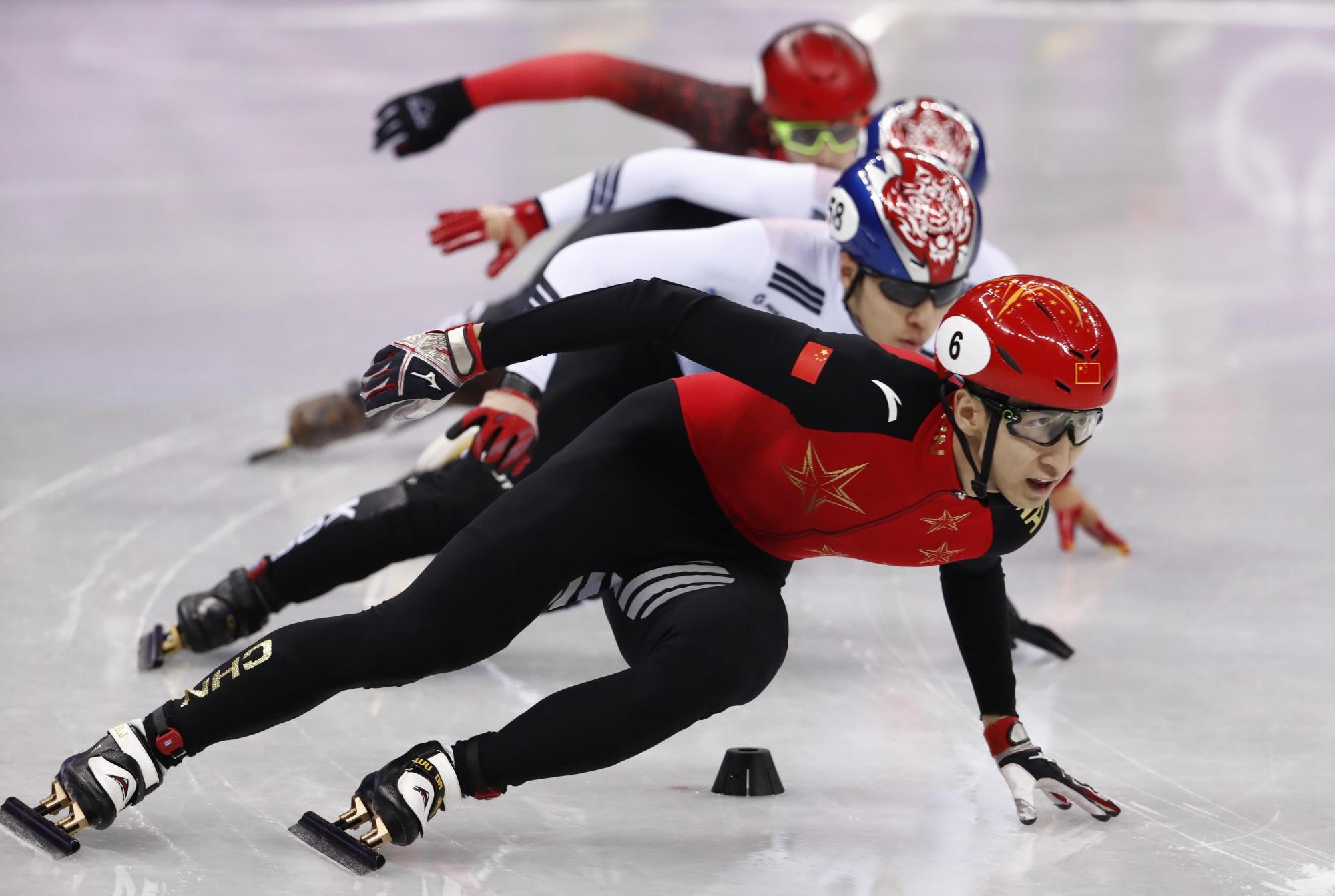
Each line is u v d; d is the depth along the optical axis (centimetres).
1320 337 2786
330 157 4400
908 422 793
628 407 891
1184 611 1391
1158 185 4475
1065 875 834
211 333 2591
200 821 876
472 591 816
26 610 1284
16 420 2025
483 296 2889
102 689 1102
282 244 3384
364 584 1416
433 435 2036
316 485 1747
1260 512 1744
